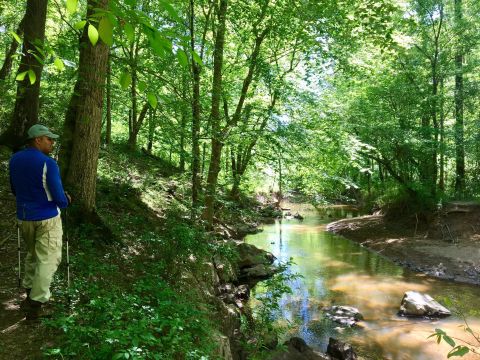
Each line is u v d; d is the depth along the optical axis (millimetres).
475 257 13852
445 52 18719
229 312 7621
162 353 3871
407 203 19812
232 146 12344
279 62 17562
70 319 3475
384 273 13422
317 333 8727
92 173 7297
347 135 13828
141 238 7434
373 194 27812
